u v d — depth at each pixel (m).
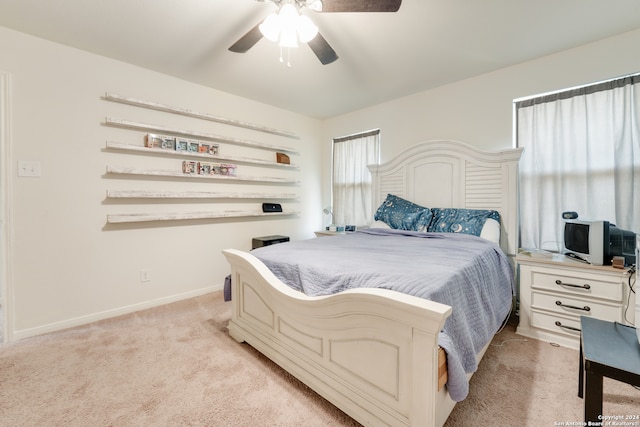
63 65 2.28
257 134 3.62
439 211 2.96
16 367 1.72
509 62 2.58
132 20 1.98
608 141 2.22
